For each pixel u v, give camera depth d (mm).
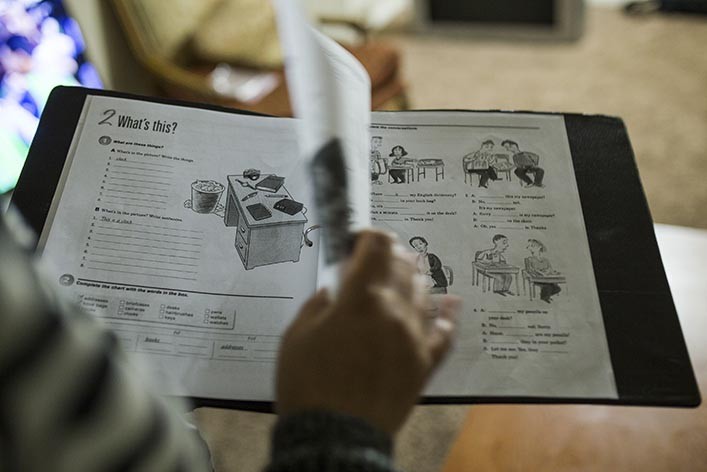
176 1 1850
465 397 532
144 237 592
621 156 660
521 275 590
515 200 633
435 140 664
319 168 448
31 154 626
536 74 2350
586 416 929
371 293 365
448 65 2412
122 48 1953
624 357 550
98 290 563
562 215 624
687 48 2371
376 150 656
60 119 645
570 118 680
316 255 591
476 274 590
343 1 2428
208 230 601
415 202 628
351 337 351
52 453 214
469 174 646
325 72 481
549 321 566
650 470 871
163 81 1827
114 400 225
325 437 313
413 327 363
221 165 637
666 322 565
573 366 545
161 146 642
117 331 547
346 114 489
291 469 301
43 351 212
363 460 303
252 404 526
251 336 553
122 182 619
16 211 596
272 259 590
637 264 597
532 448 907
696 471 863
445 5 2395
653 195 1956
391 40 2523
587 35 2465
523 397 533
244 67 1970
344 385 340
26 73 1530
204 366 538
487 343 555
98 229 593
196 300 566
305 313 380
